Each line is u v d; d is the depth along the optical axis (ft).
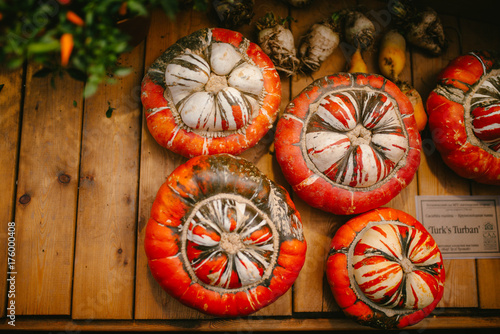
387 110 2.32
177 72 2.21
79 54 1.83
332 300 2.48
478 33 2.76
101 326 2.36
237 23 2.49
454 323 2.53
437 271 2.32
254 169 2.26
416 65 2.71
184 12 2.56
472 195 2.65
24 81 2.45
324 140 2.25
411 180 2.42
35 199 2.39
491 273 2.61
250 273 2.14
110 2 1.79
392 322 2.32
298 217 2.28
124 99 2.48
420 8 2.62
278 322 2.44
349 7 2.68
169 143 2.29
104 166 2.44
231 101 2.21
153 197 2.43
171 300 2.39
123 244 2.40
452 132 2.43
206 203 2.17
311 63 2.53
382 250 2.24
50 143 2.43
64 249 2.38
